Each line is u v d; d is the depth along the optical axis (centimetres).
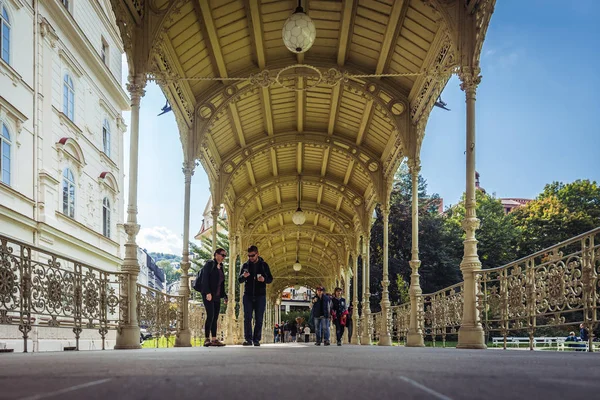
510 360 345
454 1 766
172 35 860
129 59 780
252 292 871
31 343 1414
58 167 1820
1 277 506
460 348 693
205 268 888
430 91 959
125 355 433
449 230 3912
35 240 1622
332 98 1191
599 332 2309
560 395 149
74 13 2016
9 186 1448
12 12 1527
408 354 465
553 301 564
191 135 1107
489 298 710
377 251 3941
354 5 879
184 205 1092
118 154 2575
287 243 2653
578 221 3566
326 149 1473
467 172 726
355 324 1942
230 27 918
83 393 144
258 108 1241
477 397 141
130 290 746
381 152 1380
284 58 1062
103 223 2347
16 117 1520
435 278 3716
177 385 165
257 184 1711
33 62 1667
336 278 2598
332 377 195
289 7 901
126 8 760
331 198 1908
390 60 1005
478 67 744
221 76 1065
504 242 3691
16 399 130
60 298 608
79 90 2062
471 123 736
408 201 4094
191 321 1419
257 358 355
